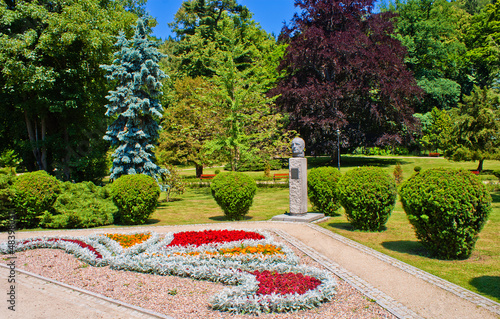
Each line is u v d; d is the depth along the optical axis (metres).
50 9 19.20
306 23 29.66
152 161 16.62
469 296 5.07
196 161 25.64
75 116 21.00
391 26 29.28
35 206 10.86
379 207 9.02
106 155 21.95
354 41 26.89
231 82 20.34
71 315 4.73
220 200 11.61
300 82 28.84
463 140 22.84
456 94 38.72
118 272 6.53
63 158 20.84
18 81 17.17
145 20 22.53
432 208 6.65
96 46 17.48
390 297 5.10
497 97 22.34
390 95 26.78
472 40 44.19
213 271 6.04
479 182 6.61
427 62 38.91
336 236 8.88
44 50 17.22
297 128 28.69
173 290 5.59
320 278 5.69
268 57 40.22
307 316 4.61
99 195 12.32
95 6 18.64
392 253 7.38
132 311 4.84
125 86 15.73
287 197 18.41
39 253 7.87
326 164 31.94
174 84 29.45
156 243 8.26
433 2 40.97
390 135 29.58
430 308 4.71
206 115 21.20
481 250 7.31
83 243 8.20
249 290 5.13
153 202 11.50
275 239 8.72
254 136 20.69
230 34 37.34
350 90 26.97
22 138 22.53
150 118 16.19
